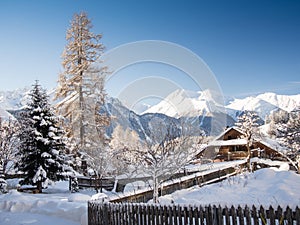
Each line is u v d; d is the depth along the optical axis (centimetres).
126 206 618
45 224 845
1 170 1923
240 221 453
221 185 1113
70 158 2014
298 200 797
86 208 902
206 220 483
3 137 2031
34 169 1869
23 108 1927
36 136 1880
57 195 1653
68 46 2364
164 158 867
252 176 1238
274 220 429
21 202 1095
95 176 1645
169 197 980
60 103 2238
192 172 1398
